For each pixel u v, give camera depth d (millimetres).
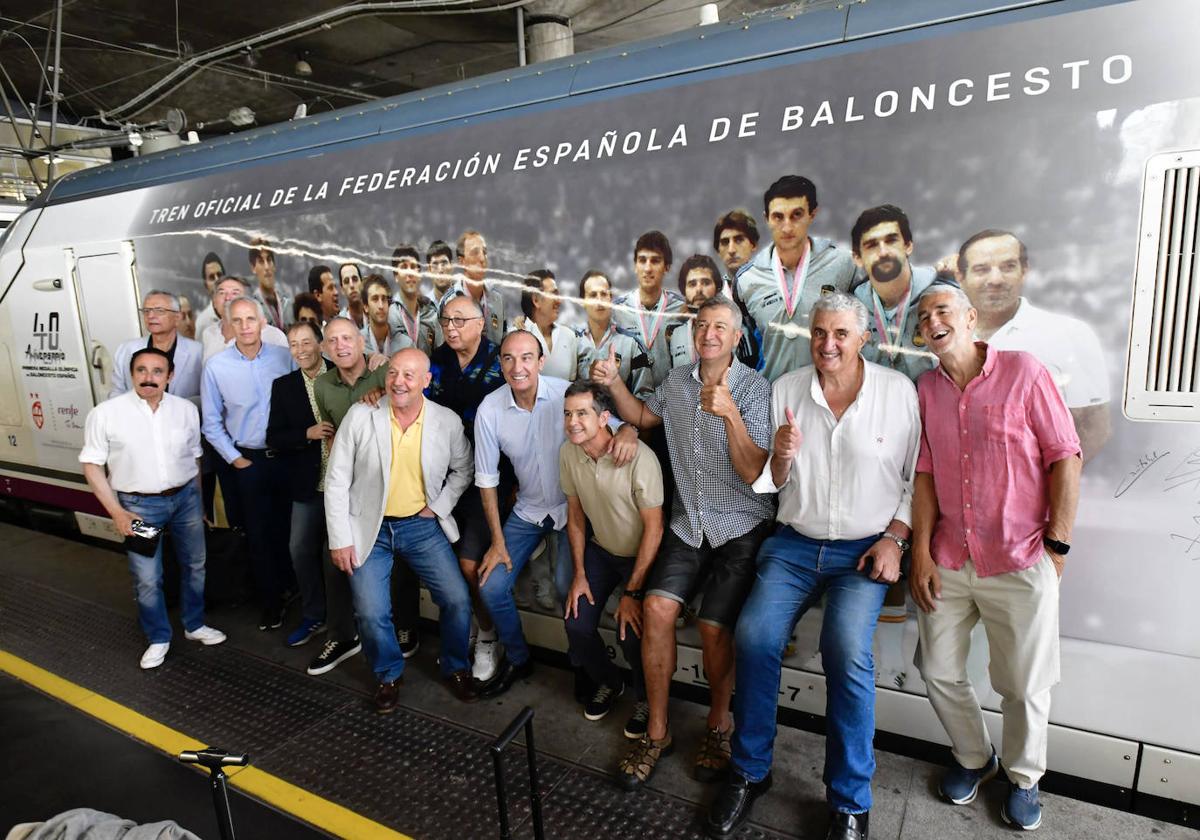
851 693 2221
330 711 3203
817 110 2475
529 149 3039
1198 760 2193
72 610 4262
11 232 5125
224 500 4152
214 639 3828
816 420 2393
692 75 2766
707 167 2635
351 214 3510
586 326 2953
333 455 3051
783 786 2588
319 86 13164
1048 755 2402
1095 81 2115
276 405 3580
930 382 2301
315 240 3643
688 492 2650
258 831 2525
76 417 4871
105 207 4586
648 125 2781
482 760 2828
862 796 2252
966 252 2275
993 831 2322
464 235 3197
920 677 2545
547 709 3133
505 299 3131
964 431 2201
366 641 3123
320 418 3502
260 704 3279
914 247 2340
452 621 3152
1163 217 2055
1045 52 2191
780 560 2486
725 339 2428
